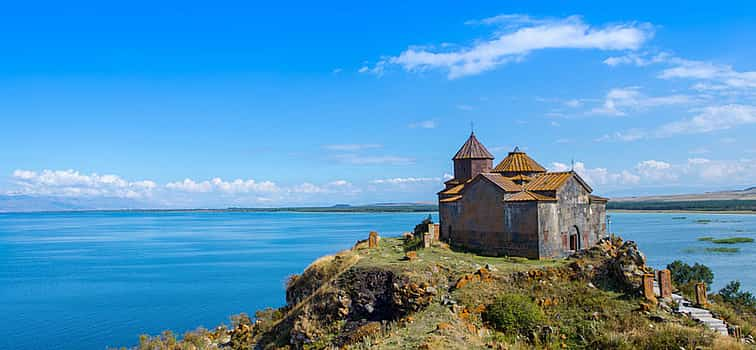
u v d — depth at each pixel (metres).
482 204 43.94
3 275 84.62
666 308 30.42
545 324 29.42
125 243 147.62
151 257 109.50
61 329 49.91
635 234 131.38
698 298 31.64
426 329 27.94
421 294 32.81
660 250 94.69
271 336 37.88
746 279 63.84
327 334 33.88
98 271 88.44
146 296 65.44
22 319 53.91
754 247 98.06
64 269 91.38
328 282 37.38
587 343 27.83
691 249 95.88
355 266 37.41
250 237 163.12
